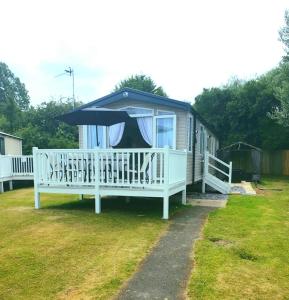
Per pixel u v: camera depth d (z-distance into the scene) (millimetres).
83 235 5180
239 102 23094
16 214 7051
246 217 6629
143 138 10375
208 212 7227
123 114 8320
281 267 3816
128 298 3029
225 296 3072
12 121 30609
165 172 6574
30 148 23094
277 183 15398
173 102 9789
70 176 7523
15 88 54062
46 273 3600
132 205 8289
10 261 3975
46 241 4828
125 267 3771
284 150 21047
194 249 4438
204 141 13727
